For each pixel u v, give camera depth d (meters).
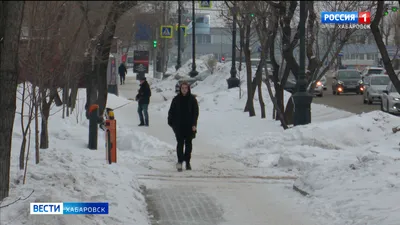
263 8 86.50
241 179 47.94
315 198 38.22
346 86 177.38
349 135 65.44
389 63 63.72
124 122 99.25
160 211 36.81
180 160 52.12
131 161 56.16
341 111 116.75
